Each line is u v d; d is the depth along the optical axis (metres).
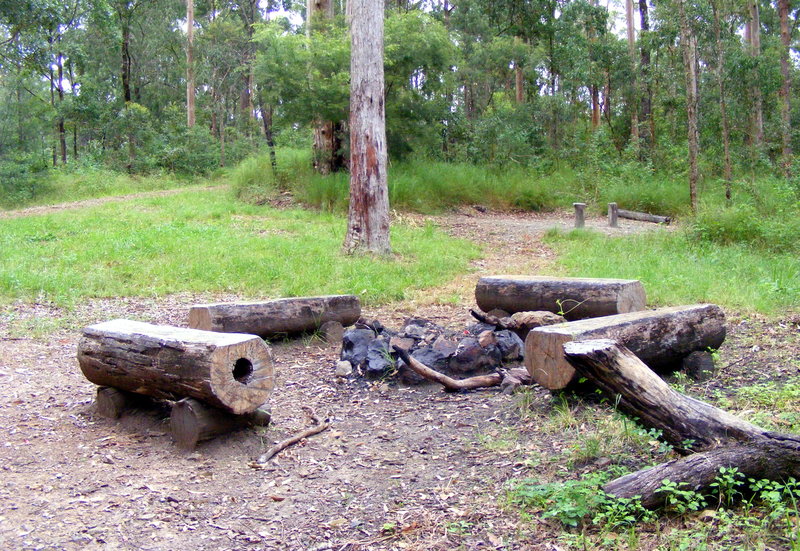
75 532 3.70
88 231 14.77
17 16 22.33
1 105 32.28
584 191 22.36
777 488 3.46
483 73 30.44
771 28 39.31
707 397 5.27
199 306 6.94
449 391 5.88
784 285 8.74
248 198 20.20
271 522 3.83
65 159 35.34
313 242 13.61
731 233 13.03
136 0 36.62
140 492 4.16
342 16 21.23
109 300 9.63
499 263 12.80
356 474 4.41
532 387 5.64
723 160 24.19
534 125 27.14
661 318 5.55
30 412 5.52
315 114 19.39
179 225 15.33
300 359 7.04
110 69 38.34
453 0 31.44
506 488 4.00
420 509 3.89
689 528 3.41
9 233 14.50
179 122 34.81
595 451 4.24
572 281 7.38
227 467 4.54
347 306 7.87
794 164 22.16
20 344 7.50
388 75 19.89
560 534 3.50
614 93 30.50
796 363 6.00
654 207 20.70
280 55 18.97
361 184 12.48
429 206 19.56
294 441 4.92
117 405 5.33
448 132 25.16
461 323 8.28
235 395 4.64
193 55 37.22
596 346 4.08
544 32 30.09
